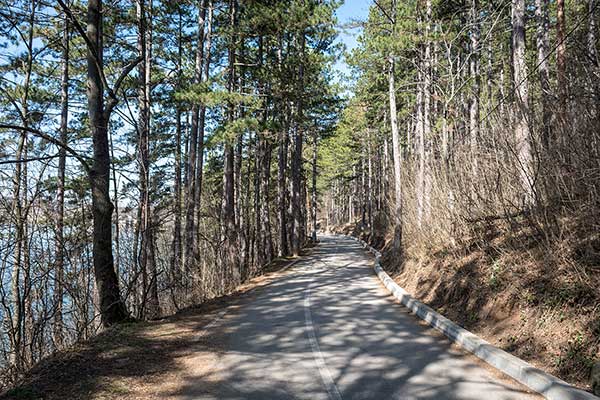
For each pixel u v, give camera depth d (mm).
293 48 23281
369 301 11648
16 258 8016
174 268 13484
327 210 106000
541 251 7355
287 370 5840
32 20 9961
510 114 9148
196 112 16406
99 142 8672
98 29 8820
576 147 6988
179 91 14672
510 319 7020
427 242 13539
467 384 5223
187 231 15266
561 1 12680
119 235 12227
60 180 11023
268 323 8914
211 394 4973
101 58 10922
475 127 11555
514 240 8336
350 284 15008
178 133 23578
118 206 12492
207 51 16984
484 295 8211
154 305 11352
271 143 25438
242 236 24891
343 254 28938
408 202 16266
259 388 5160
